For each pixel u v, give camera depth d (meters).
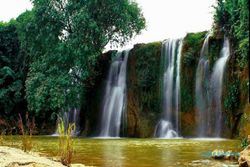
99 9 33.00
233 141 21.58
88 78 34.22
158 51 31.94
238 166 10.05
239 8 21.98
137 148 16.27
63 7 33.03
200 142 20.69
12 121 34.62
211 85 28.11
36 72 32.72
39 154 12.36
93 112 34.09
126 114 31.92
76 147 17.00
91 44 31.81
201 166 10.11
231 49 27.05
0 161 7.43
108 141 22.67
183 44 30.30
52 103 30.56
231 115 26.12
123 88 33.03
